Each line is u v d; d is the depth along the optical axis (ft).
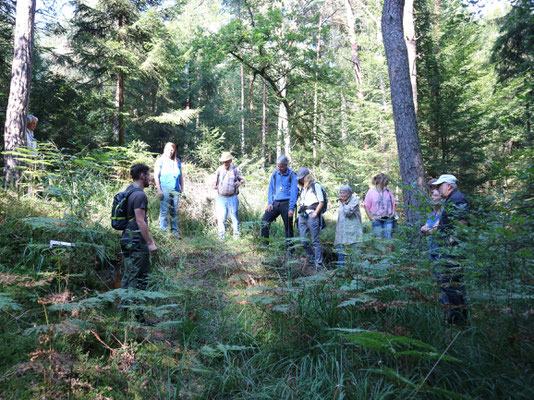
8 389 7.39
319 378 8.53
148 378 8.73
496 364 7.45
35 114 39.40
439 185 12.28
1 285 10.30
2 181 18.29
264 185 32.37
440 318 9.23
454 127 34.81
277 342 10.14
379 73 49.01
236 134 84.89
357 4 51.70
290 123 39.45
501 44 45.06
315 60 36.65
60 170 13.42
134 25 48.01
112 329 9.92
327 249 20.85
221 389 8.61
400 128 19.11
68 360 7.86
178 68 55.31
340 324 10.00
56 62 43.80
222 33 34.91
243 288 13.53
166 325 10.09
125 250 11.27
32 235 13.05
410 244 10.90
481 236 8.59
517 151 16.51
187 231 20.84
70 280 11.71
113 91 59.41
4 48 36.35
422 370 8.05
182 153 74.33
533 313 8.02
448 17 35.35
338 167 41.88
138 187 11.35
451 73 35.86
